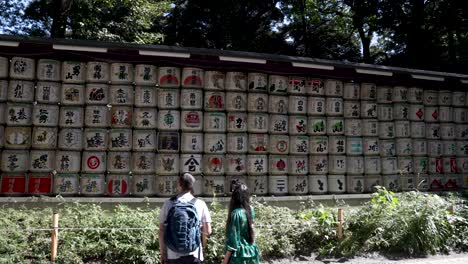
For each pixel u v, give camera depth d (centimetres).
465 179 1060
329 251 729
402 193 912
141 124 829
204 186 855
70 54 814
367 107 989
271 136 911
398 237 759
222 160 870
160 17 2311
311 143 940
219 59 870
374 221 772
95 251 623
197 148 856
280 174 908
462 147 1073
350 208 874
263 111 908
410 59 1967
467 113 1090
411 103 1031
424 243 760
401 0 1827
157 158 834
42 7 1844
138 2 1848
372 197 873
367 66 962
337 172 948
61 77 810
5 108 781
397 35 2059
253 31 2305
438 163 1039
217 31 2252
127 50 827
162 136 839
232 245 401
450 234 801
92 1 1734
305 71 946
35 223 662
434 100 1058
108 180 807
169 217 408
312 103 947
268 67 920
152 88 844
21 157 774
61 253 604
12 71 784
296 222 754
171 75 854
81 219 679
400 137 1009
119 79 827
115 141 814
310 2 2373
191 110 859
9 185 762
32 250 607
